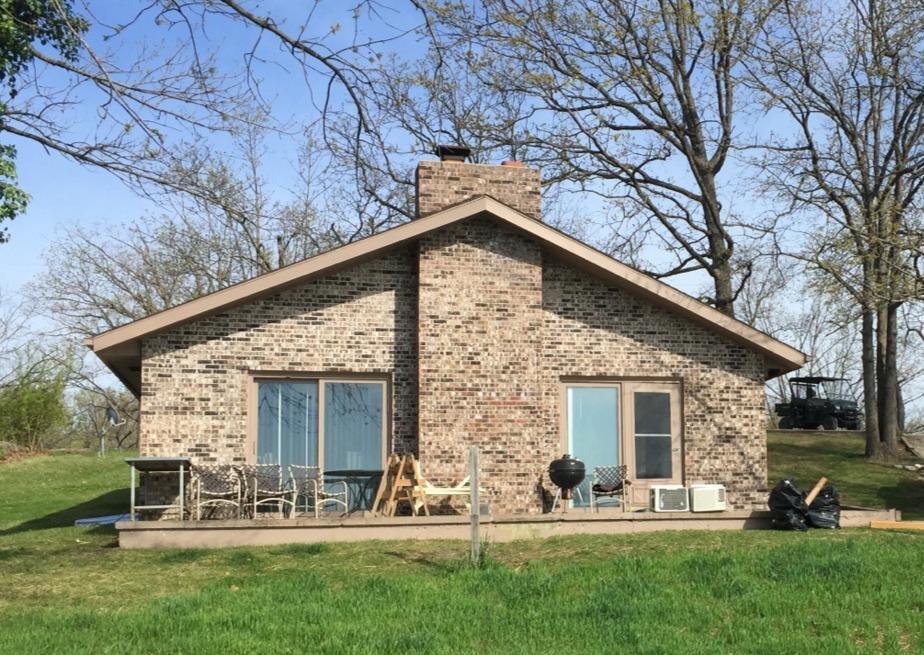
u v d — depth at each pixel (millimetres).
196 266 40094
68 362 42844
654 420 18953
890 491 28203
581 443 18625
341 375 17688
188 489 16484
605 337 18781
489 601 10977
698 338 19141
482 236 17875
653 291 18531
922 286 23891
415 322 17875
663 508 16953
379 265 17891
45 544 15516
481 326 17672
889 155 30359
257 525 14914
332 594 11195
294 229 29531
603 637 9586
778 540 14109
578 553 13375
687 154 30516
